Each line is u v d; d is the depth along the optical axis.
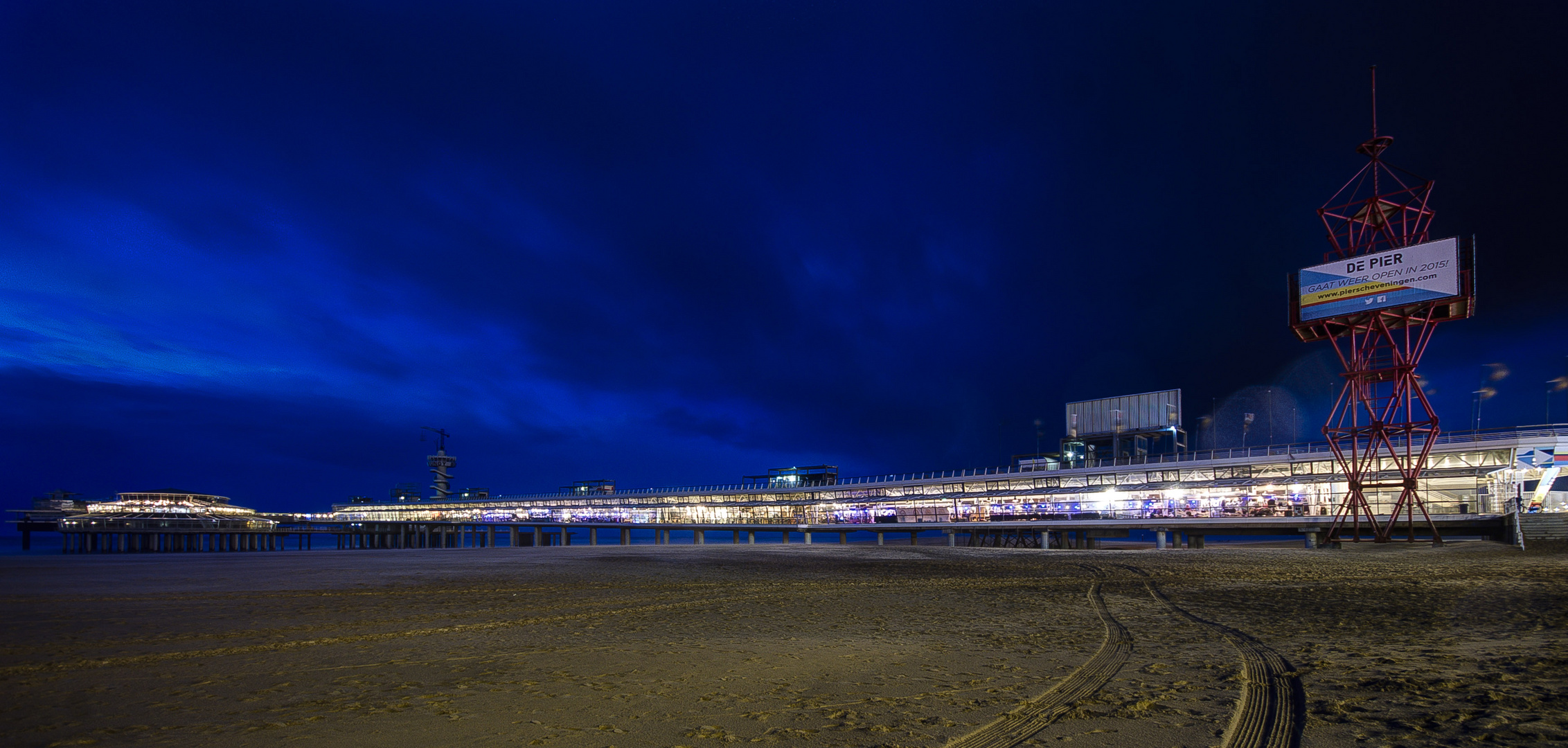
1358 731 7.34
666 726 8.27
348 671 11.85
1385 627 15.09
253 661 12.88
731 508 105.88
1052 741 7.33
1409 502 52.84
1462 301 51.72
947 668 11.55
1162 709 8.56
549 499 127.06
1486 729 7.28
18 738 8.11
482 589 28.77
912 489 89.12
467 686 10.58
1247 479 64.50
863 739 7.58
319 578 34.91
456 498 165.00
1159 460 75.94
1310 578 28.53
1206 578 30.20
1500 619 15.71
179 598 25.16
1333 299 56.22
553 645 14.67
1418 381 54.62
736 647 14.20
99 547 118.38
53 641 15.59
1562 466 52.41
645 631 16.73
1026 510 77.81
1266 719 7.95
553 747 7.51
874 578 33.38
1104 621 17.59
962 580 31.48
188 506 142.62
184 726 8.49
